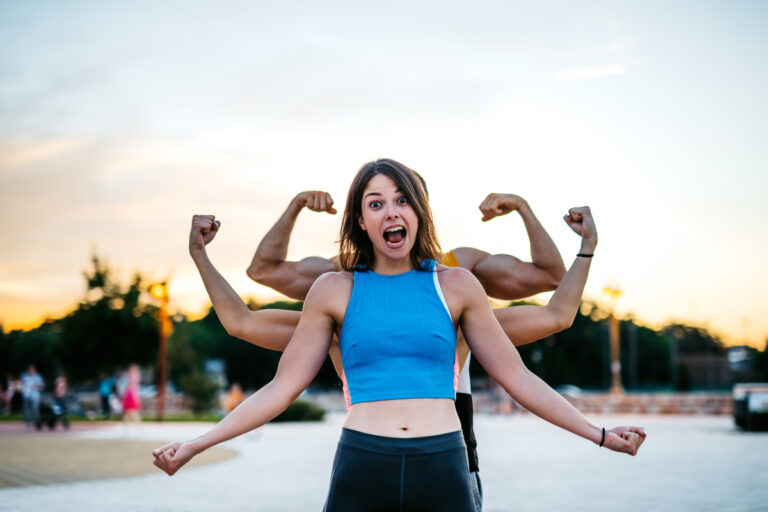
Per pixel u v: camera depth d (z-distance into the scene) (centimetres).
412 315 243
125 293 3934
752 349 8794
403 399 238
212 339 7606
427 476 232
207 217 308
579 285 296
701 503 761
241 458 1363
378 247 251
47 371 5819
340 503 235
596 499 794
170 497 820
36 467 1150
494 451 1491
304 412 3017
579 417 248
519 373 254
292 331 308
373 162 260
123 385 3206
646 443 1664
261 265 334
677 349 9538
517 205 325
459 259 341
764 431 2097
